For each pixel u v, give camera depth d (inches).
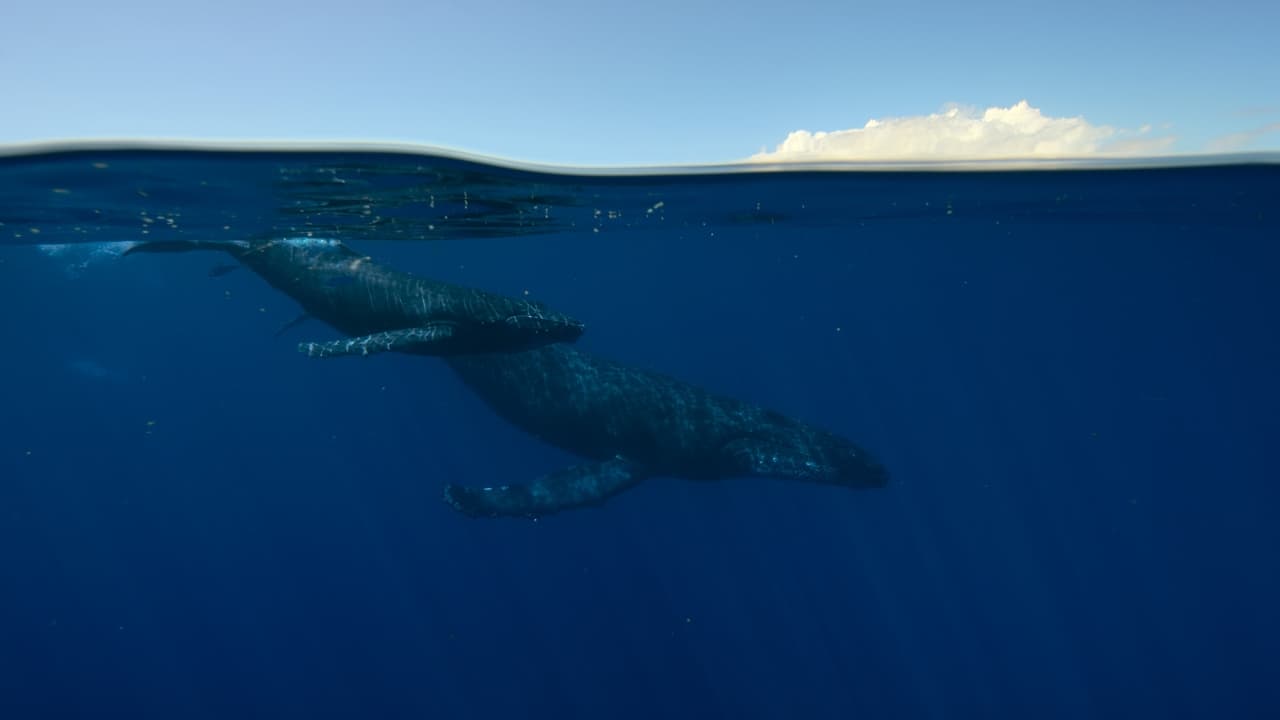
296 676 714.2
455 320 418.6
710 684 633.0
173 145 344.8
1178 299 1696.6
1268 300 1563.7
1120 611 788.6
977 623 755.4
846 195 612.7
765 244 1047.6
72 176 390.3
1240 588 837.8
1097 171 522.9
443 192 503.5
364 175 428.8
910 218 791.7
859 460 550.6
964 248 1111.6
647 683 633.6
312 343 375.9
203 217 545.3
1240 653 714.8
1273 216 754.8
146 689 732.0
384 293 442.9
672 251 1144.8
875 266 1379.2
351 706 660.1
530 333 429.1
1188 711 633.6
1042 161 488.7
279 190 457.1
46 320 1505.9
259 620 827.4
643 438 534.0
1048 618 773.9
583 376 542.6
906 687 650.8
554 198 562.3
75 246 701.3
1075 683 670.5
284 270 489.4
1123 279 1496.1
